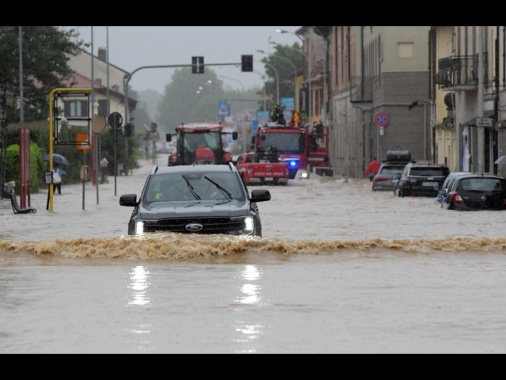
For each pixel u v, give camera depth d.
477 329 20.56
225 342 19.28
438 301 24.25
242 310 22.86
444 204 69.44
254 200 36.38
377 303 23.94
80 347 18.95
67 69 147.50
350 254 34.72
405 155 110.38
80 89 72.00
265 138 143.12
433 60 130.25
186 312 22.61
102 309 23.12
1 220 62.56
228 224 34.50
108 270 30.55
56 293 25.78
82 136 72.81
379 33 144.00
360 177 160.12
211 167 37.94
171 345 19.05
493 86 100.69
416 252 35.44
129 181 140.88
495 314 22.36
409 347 18.84
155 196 36.22
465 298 24.78
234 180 36.88
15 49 143.62
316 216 65.06
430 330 20.42
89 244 35.00
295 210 71.62
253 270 30.44
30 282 27.95
